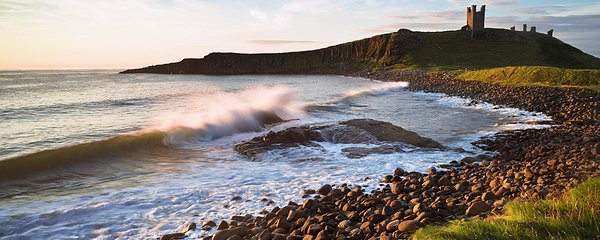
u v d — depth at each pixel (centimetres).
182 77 15075
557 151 1460
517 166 1232
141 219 906
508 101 3700
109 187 1163
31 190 1133
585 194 660
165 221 894
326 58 19062
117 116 2858
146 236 816
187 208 978
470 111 3259
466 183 1063
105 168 1387
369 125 2028
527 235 525
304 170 1356
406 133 1909
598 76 4369
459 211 809
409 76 9062
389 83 7825
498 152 1620
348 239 710
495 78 5772
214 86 7912
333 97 4766
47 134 2089
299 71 18975
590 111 2681
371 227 736
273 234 746
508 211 689
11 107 3484
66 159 1385
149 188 1148
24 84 7875
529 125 2430
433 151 1655
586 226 538
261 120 2508
